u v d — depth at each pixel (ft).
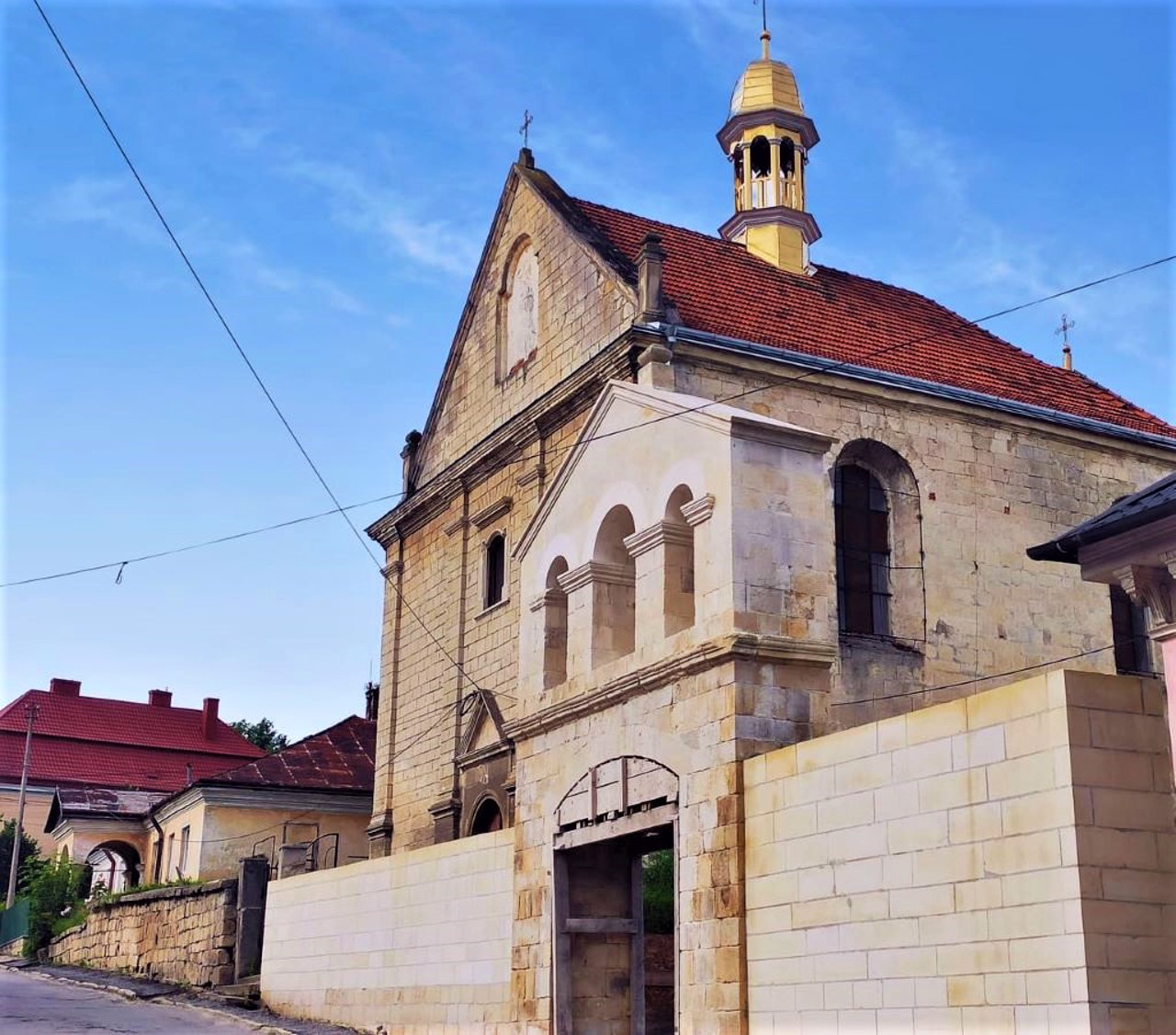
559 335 93.04
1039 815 38.29
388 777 106.32
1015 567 87.15
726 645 50.85
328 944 81.41
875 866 43.68
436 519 106.11
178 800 137.39
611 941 61.52
